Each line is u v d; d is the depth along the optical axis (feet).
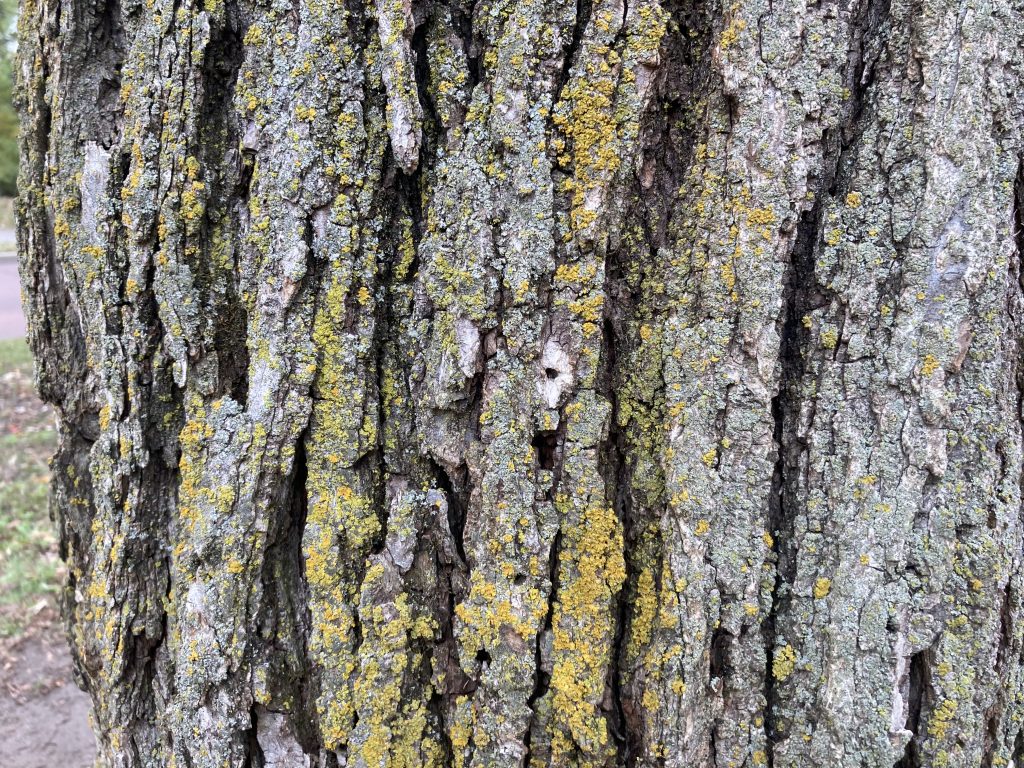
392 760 1.66
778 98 1.51
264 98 1.61
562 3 1.52
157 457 1.75
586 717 1.59
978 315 1.50
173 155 1.64
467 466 1.65
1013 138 1.50
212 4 1.62
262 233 1.63
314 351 1.63
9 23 13.20
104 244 1.70
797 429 1.58
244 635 1.65
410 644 1.67
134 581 1.76
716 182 1.55
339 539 1.65
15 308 12.69
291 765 1.71
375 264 1.64
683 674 1.57
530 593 1.60
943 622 1.53
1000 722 1.59
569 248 1.56
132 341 1.71
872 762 1.53
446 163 1.60
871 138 1.51
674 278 1.59
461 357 1.59
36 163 1.82
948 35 1.46
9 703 4.05
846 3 1.51
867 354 1.53
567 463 1.59
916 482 1.52
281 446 1.64
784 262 1.54
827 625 1.55
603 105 1.53
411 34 1.58
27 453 6.56
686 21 1.58
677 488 1.58
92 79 1.73
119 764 1.81
